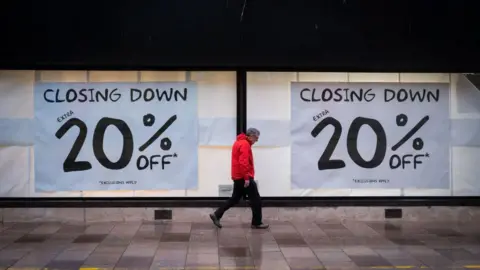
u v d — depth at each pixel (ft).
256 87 33.71
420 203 33.68
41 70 33.09
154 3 32.12
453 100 34.06
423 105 34.04
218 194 33.65
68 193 33.40
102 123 33.42
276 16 32.45
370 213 33.71
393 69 33.63
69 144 33.35
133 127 33.50
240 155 30.25
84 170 33.40
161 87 33.50
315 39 32.68
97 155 33.42
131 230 30.78
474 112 34.06
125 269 22.97
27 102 33.22
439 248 26.76
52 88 33.27
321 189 33.86
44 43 31.94
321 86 33.86
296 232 30.35
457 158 34.04
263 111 33.71
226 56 32.53
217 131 33.65
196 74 33.60
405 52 32.99
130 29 32.12
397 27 32.78
